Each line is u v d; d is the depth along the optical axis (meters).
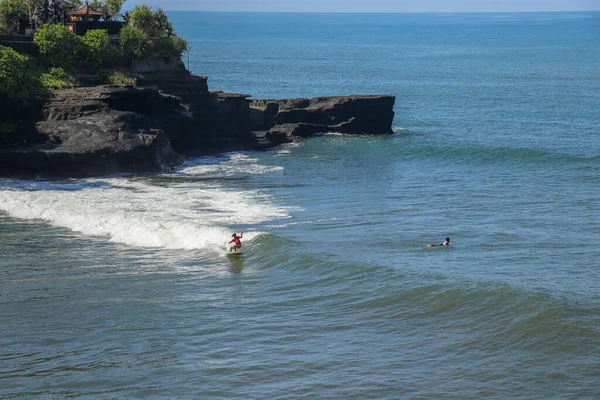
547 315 29.17
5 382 25.12
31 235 43.72
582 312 29.55
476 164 72.88
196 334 29.11
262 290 34.22
